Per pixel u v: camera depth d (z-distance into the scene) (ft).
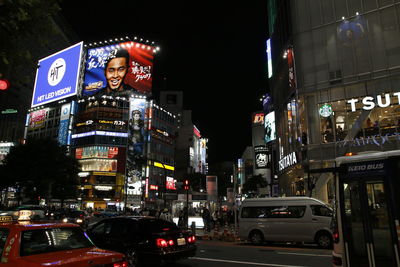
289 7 101.40
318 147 85.61
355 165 22.45
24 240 16.83
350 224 21.81
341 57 86.38
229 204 97.35
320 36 90.89
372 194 21.26
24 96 359.46
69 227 19.47
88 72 263.08
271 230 51.03
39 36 20.40
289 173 108.37
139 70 263.29
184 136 361.71
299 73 92.84
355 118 81.71
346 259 21.42
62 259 15.76
